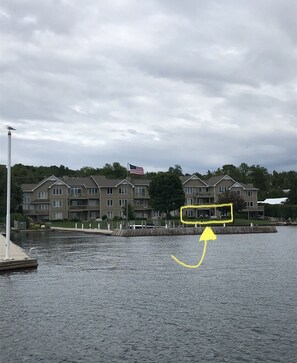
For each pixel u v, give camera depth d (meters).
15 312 23.80
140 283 31.78
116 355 17.55
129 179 126.56
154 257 48.06
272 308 24.09
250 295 27.38
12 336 19.83
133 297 27.16
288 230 101.38
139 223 103.62
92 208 123.62
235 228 93.56
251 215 132.50
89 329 20.75
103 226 101.88
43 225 101.88
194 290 29.12
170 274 35.88
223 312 23.45
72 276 35.00
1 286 30.86
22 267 38.78
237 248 58.41
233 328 20.66
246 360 16.88
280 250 55.34
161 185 110.06
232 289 29.31
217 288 29.72
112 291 29.02
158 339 19.30
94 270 38.28
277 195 183.88
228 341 18.92
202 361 16.84
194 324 21.36
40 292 28.81
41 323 21.77
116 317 22.69
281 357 17.12
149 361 16.92
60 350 18.09
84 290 29.39
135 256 49.03
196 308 24.36
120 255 50.09
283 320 21.80
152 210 127.12
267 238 77.75
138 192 127.56
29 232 93.31
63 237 79.62
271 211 134.88
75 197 122.19
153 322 21.78
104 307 24.75
